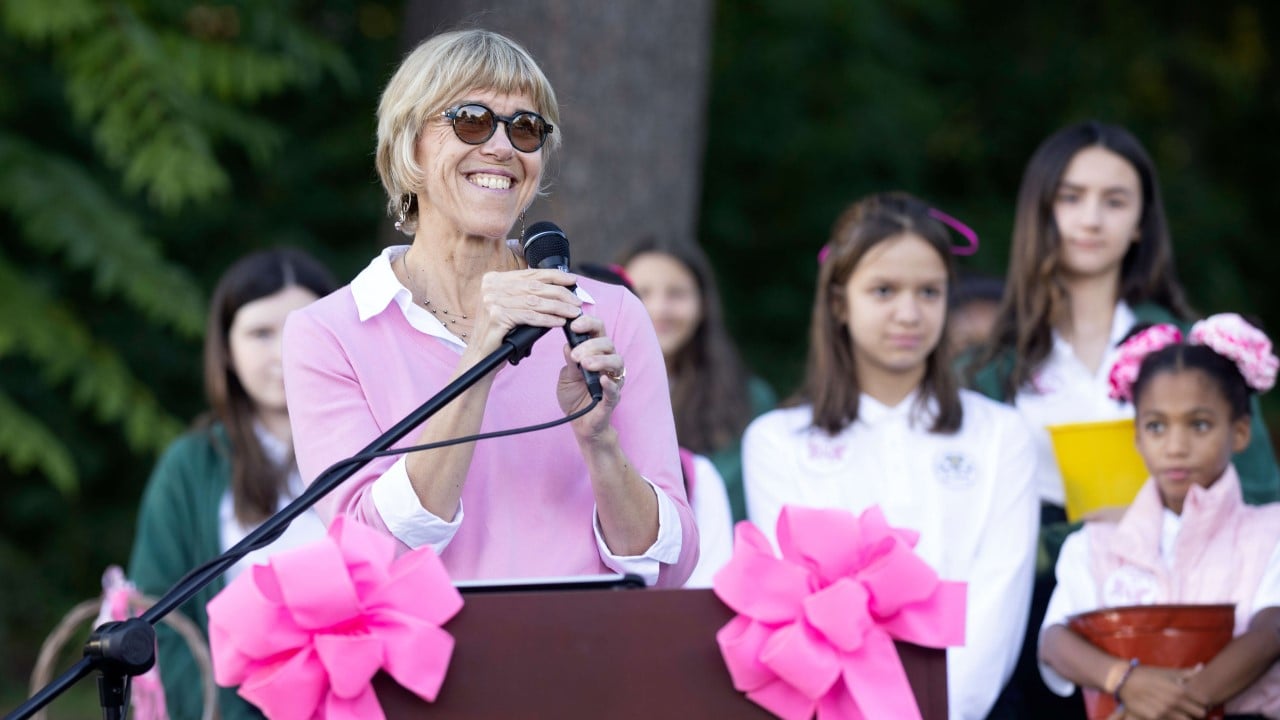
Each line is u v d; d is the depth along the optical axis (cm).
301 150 1973
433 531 496
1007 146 2219
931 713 465
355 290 539
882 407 798
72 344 1655
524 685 429
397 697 425
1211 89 2292
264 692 423
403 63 545
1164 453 746
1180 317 862
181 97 1552
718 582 445
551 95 539
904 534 481
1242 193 2306
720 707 443
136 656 464
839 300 809
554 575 516
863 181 2138
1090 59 2225
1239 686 675
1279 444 1953
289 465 884
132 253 1638
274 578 434
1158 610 689
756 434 824
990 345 861
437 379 529
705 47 1262
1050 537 801
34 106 1794
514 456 525
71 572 1872
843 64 2109
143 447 1661
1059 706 797
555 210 1184
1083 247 840
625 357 550
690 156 1250
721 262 2128
